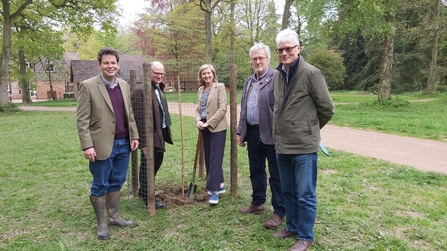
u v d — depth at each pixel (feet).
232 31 79.25
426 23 71.10
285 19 53.93
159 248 9.80
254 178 12.10
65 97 131.44
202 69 13.66
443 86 88.02
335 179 16.07
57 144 26.37
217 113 12.98
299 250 9.34
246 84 12.06
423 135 28.43
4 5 60.70
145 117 11.74
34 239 10.52
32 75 95.14
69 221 11.86
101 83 10.41
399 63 104.99
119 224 11.35
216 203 13.03
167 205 13.26
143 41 96.02
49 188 15.65
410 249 9.43
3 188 15.60
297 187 9.52
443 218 11.57
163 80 14.74
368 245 9.70
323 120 9.27
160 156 13.55
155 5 79.56
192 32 81.76
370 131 31.65
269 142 10.88
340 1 47.50
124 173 11.38
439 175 16.33
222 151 13.28
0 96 60.13
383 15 47.34
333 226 10.91
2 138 29.60
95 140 10.28
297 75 8.91
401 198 13.50
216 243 10.00
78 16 67.31
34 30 72.59
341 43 135.33
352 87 134.10
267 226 11.00
